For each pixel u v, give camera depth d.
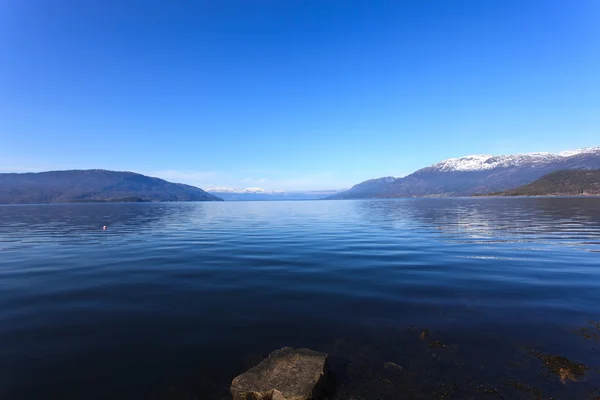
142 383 5.22
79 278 11.60
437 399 4.74
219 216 50.00
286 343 6.52
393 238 21.38
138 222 38.88
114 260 14.84
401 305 8.47
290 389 4.70
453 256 14.98
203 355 6.08
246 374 5.11
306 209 73.69
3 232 27.73
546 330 6.80
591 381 5.04
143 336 6.84
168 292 9.85
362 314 7.90
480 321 7.33
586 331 6.71
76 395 4.91
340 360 5.87
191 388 5.11
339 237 22.30
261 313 8.06
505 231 24.44
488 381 5.12
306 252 16.50
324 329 7.11
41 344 6.46
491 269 12.31
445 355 5.92
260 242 20.31
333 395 4.93
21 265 13.89
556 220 33.47
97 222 39.25
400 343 6.41
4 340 6.63
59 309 8.43
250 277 11.57
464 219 36.31
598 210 49.75
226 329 7.16
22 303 8.91
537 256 14.79
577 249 16.50
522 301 8.60
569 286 9.91
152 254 16.33
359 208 73.56
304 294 9.52
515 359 5.71
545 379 5.12
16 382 5.19
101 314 8.07
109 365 5.72
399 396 4.85
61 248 18.59
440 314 7.80
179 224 35.19
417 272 11.98
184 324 7.43
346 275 11.69
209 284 10.70
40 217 50.97
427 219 37.06
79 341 6.60
